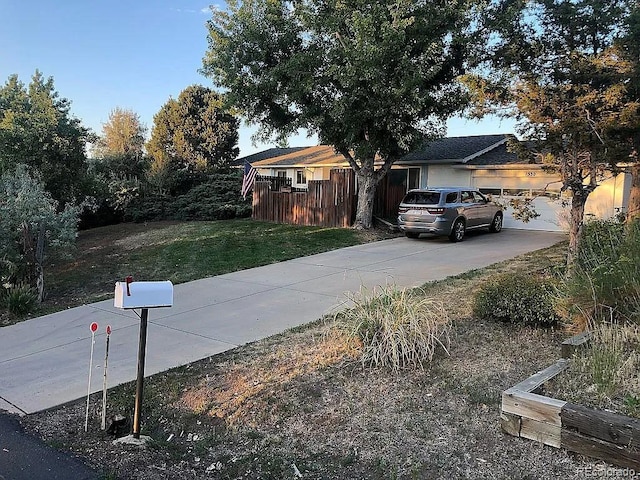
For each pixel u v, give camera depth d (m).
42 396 5.00
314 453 3.66
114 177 26.62
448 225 14.95
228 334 6.86
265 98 15.68
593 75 7.99
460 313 6.81
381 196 19.45
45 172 18.92
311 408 4.33
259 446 3.82
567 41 11.88
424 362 5.09
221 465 3.60
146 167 28.92
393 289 6.71
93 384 5.25
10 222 9.52
